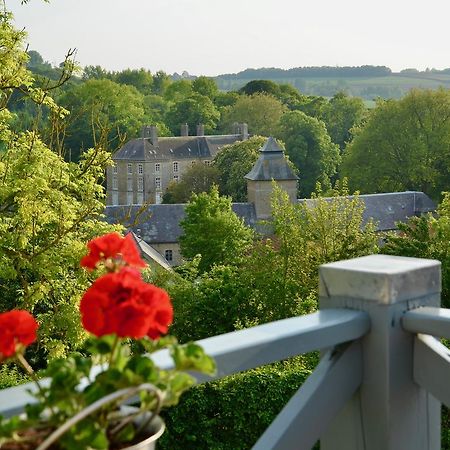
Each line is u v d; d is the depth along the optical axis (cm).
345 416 184
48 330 1548
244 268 2719
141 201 9612
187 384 120
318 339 167
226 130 10056
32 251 1548
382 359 177
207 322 2564
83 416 112
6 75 1528
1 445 116
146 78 11631
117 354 123
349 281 181
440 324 172
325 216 2883
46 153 1535
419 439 185
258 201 6788
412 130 6638
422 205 6588
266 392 1279
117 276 125
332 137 9288
